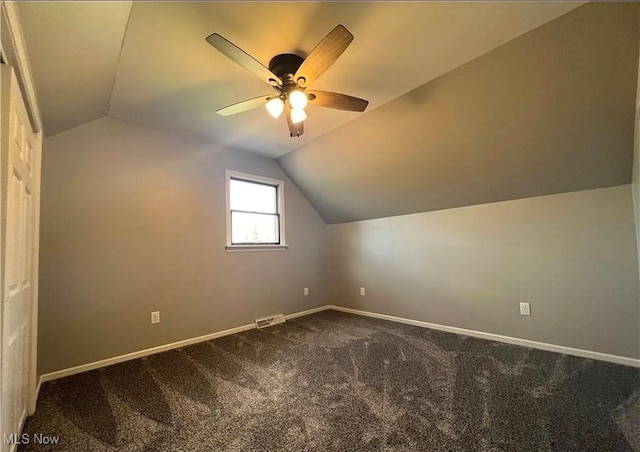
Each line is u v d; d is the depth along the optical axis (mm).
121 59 1870
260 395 1980
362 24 1641
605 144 2191
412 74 2150
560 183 2592
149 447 1499
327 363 2498
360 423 1646
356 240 4434
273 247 3990
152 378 2277
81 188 2520
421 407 1791
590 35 1678
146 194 2898
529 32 1744
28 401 1780
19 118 1407
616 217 2391
